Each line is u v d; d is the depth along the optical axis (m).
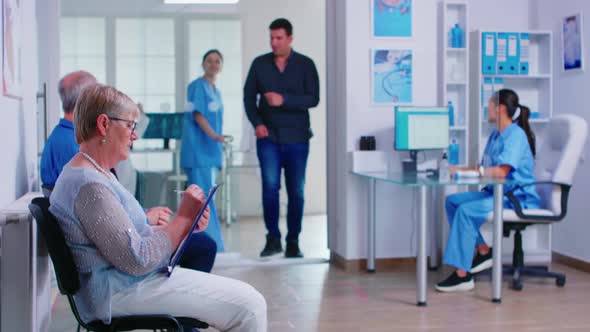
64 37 5.26
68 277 2.00
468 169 4.73
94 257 2.03
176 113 5.43
